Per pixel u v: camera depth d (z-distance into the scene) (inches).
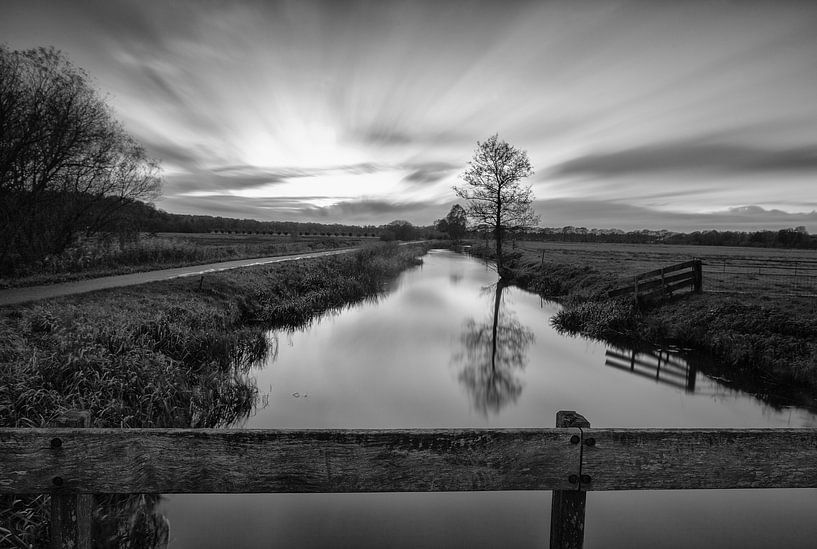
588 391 367.6
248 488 76.6
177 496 191.3
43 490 74.4
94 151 727.1
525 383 383.9
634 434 79.1
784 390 364.2
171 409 255.4
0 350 258.8
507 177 1296.8
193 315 439.5
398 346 497.7
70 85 667.4
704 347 473.7
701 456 79.7
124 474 75.3
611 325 568.7
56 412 207.6
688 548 168.9
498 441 78.5
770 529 181.5
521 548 168.2
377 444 77.3
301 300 677.3
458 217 3767.2
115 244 851.4
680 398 350.9
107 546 151.0
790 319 438.3
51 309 367.2
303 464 77.0
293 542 167.6
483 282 1131.3
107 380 251.0
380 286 985.5
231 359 391.9
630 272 936.3
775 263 1344.7
